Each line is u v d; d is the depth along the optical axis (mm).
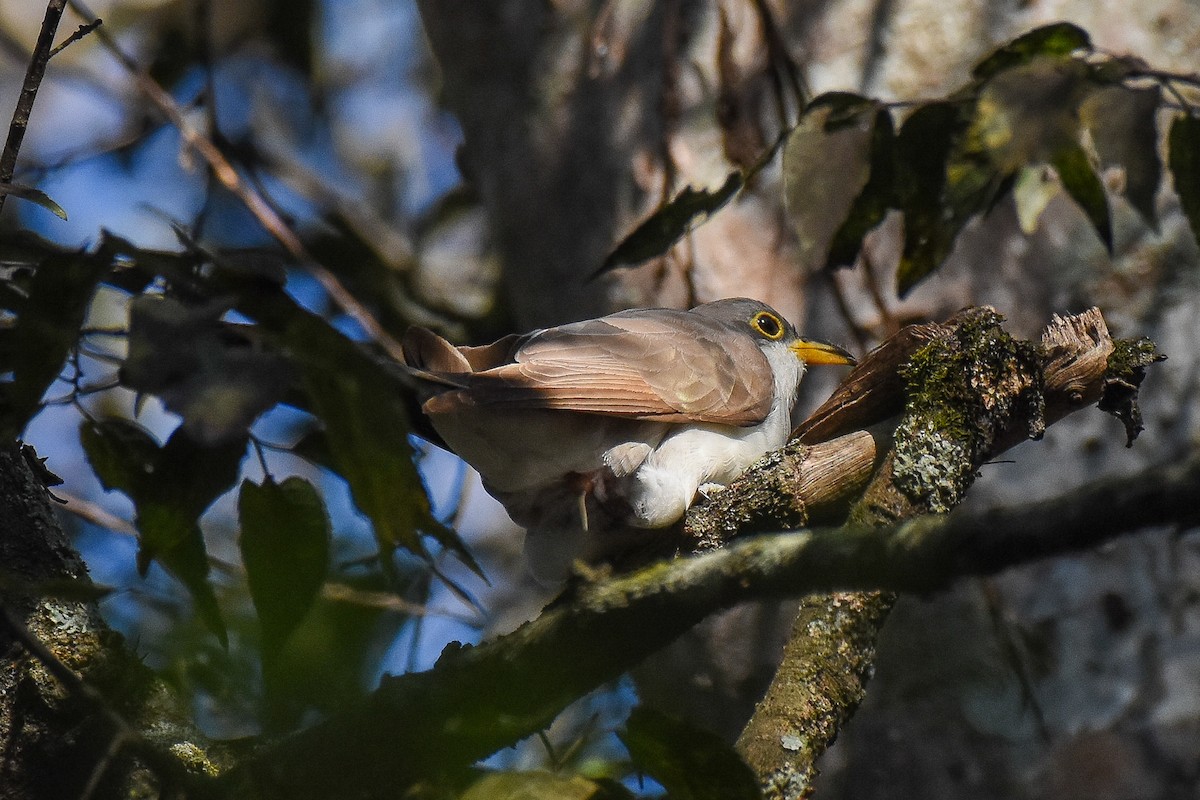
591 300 12930
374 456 4391
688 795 5605
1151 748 10930
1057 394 8195
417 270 16469
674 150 12562
